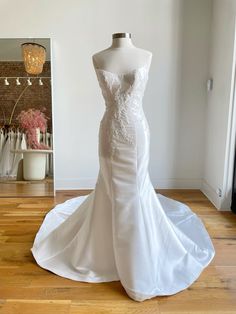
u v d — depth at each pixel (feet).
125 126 5.96
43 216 9.53
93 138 11.74
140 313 5.34
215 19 10.58
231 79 9.21
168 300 5.66
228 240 7.98
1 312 5.37
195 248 7.07
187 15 10.99
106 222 6.36
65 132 11.66
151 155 11.96
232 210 9.91
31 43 10.78
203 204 10.62
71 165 11.95
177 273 6.25
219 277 6.36
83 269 6.42
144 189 6.23
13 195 11.53
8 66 10.91
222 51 9.93
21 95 11.10
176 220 8.78
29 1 10.68
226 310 5.43
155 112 11.62
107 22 10.92
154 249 6.10
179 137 11.85
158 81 11.40
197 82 11.47
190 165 12.09
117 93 5.95
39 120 11.27
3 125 11.27
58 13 10.80
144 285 5.68
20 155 11.44
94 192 6.55
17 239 8.02
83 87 11.32
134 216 5.93
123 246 5.86
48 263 6.74
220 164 10.10
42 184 11.54
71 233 7.04
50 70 10.94
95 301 5.65
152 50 11.16
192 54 11.25
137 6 10.87
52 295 5.82
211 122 11.05
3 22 10.77
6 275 6.44
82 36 10.97
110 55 5.98
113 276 6.30
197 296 5.78
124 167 6.02
